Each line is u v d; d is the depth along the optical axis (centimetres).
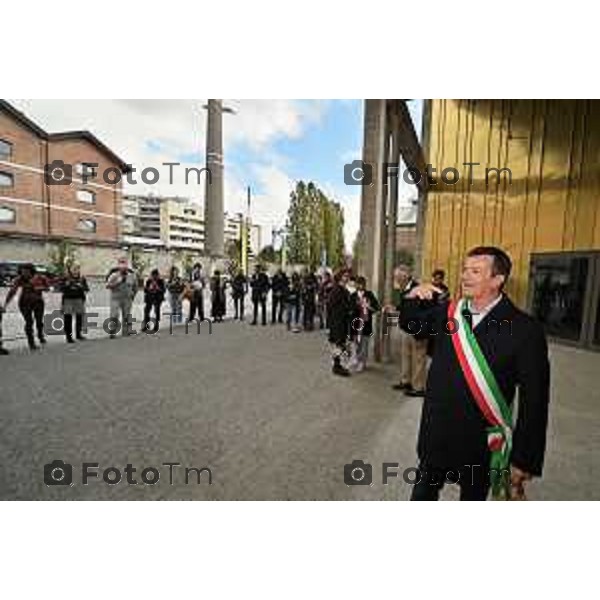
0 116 2164
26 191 2295
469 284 161
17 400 405
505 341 154
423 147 1084
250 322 1038
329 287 938
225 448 312
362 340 549
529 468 150
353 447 317
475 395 157
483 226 966
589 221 774
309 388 464
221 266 2030
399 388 462
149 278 830
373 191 612
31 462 286
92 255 2380
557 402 443
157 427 349
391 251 693
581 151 783
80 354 606
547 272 841
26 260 2214
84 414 373
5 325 845
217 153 2705
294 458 298
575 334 788
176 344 706
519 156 891
